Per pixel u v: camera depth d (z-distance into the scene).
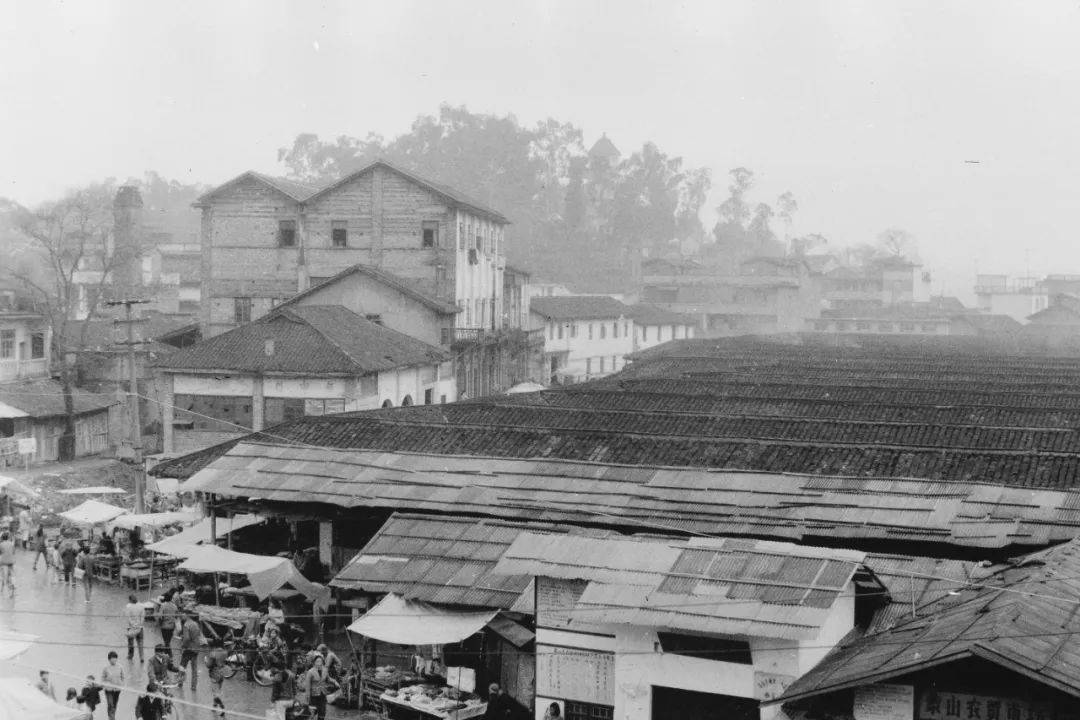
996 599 25.20
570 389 70.38
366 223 92.88
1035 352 116.12
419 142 188.38
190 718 31.88
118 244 99.69
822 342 124.00
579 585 28.77
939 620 25.25
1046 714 21.52
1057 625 23.06
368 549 34.25
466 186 181.88
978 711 22.03
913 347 113.38
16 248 122.56
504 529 34.50
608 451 43.47
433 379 83.44
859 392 67.56
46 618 40.78
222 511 43.81
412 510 40.53
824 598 25.98
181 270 126.94
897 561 30.73
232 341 71.31
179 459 48.03
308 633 39.12
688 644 26.66
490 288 103.88
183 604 39.84
